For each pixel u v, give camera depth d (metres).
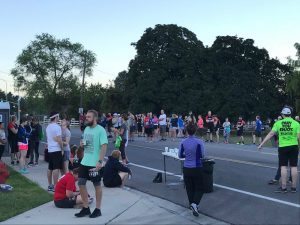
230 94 55.62
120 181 12.21
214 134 39.81
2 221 8.41
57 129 11.59
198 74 57.69
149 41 58.88
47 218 8.64
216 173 14.71
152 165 17.20
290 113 11.13
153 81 55.84
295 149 11.01
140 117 35.91
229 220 8.56
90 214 8.80
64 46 91.25
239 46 59.81
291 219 8.47
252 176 13.91
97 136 8.52
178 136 33.28
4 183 11.84
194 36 59.53
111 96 75.06
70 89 91.19
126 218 8.69
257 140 32.94
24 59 88.62
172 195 11.14
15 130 17.56
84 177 8.69
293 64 51.72
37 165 17.38
